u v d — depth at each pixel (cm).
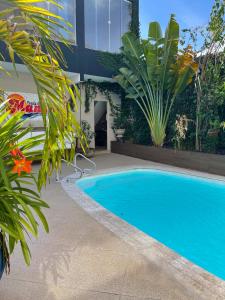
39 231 313
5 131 180
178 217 424
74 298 193
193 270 229
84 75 903
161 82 784
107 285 208
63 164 770
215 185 576
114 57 914
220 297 192
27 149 200
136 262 242
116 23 987
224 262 295
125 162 816
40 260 246
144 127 945
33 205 181
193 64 696
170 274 222
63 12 827
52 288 204
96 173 648
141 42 761
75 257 251
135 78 830
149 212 447
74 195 473
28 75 851
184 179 638
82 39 875
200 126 724
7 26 151
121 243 281
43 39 165
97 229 319
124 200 509
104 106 1137
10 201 174
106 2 948
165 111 827
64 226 329
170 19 662
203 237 356
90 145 973
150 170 713
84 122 959
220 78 686
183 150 739
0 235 183
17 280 214
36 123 809
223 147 713
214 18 658
